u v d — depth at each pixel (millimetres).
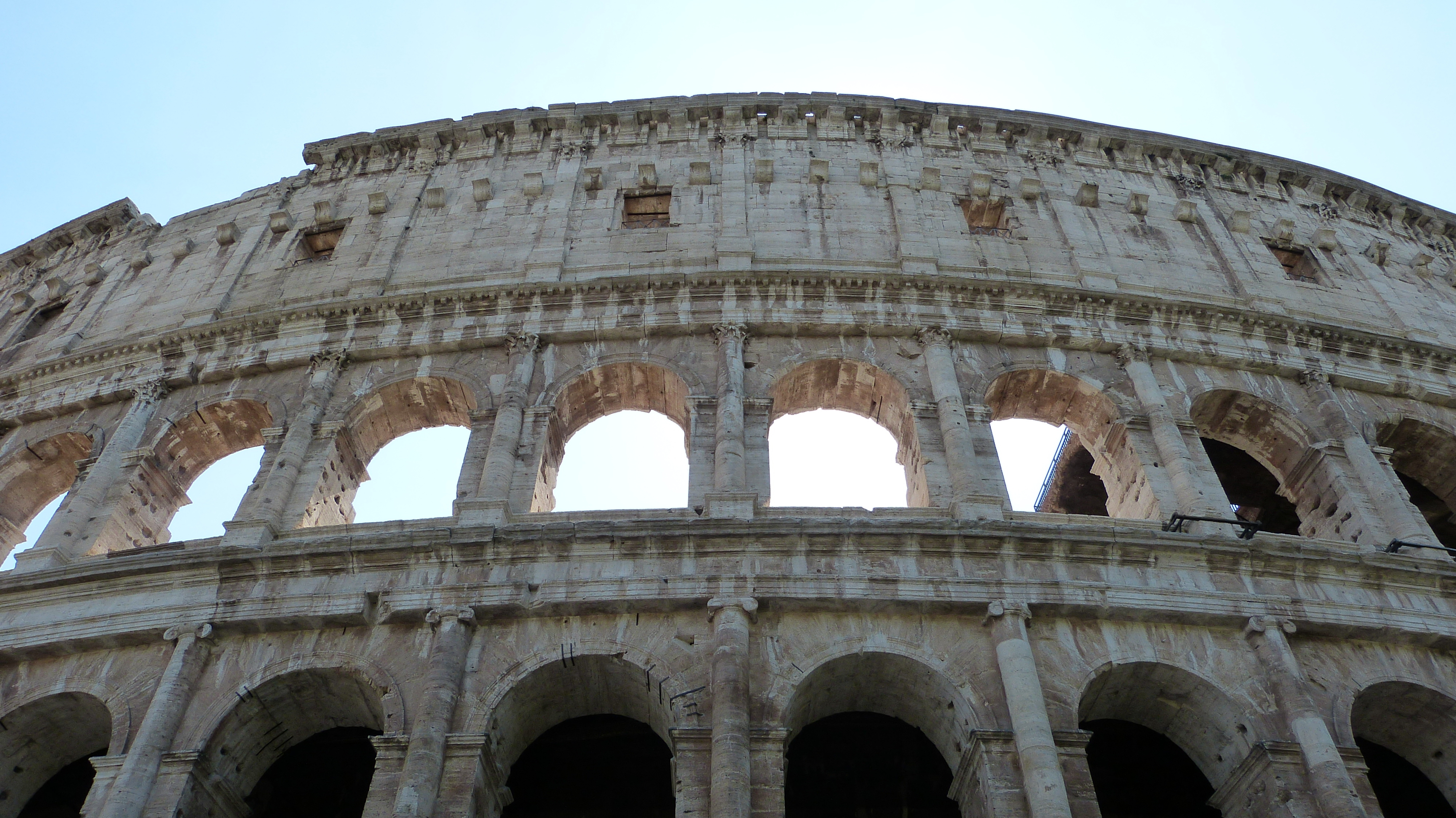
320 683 26266
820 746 28766
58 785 29672
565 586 26469
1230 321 37281
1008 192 43594
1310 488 34125
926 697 25938
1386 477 33031
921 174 43438
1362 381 36781
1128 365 35156
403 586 26906
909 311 35844
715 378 33719
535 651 25688
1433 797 30078
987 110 46938
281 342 36750
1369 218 48719
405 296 36656
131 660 26922
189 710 25594
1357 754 24484
